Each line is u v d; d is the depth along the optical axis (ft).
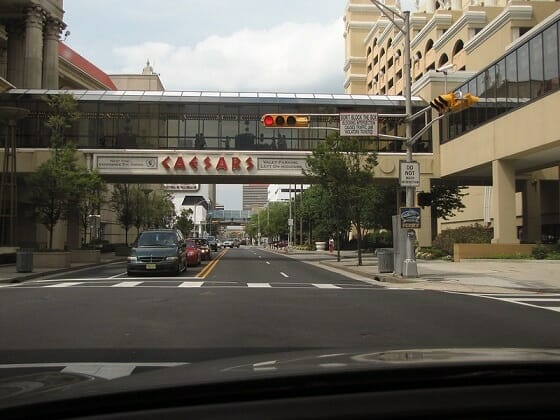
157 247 78.13
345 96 136.15
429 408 6.79
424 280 70.03
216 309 42.45
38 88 151.94
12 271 81.35
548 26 94.68
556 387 7.48
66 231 135.23
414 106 134.00
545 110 95.04
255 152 128.88
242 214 606.14
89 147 129.70
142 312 40.70
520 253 105.09
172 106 131.03
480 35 172.04
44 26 161.58
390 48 297.33
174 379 8.16
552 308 45.03
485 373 7.83
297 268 101.96
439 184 148.36
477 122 120.06
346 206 104.73
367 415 6.63
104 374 22.94
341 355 10.00
